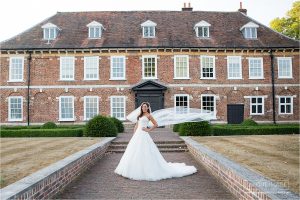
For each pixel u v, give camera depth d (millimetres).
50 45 32750
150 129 11000
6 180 8711
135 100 32594
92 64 32875
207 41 33469
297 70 33500
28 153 13844
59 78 32688
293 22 41844
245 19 36750
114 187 9578
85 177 10977
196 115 11141
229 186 8938
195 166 13062
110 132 21500
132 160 10797
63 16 36469
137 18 36188
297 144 16391
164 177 10688
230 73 33219
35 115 32562
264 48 33031
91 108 32688
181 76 32844
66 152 14086
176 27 35062
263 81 33312
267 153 13352
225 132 22562
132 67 32781
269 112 33188
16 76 32844
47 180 7684
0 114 32656
